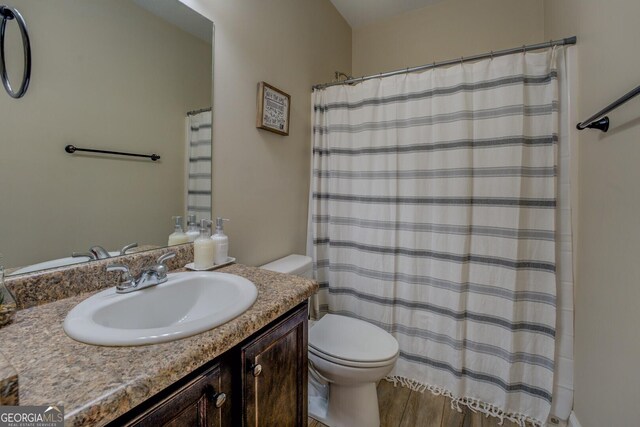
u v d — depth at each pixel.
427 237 1.58
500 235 1.38
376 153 1.69
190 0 1.17
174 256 1.11
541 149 1.31
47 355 0.54
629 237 0.85
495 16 2.09
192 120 1.20
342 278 1.85
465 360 1.50
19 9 0.74
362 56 2.57
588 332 1.14
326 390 1.56
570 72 1.26
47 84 0.79
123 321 0.79
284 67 1.71
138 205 1.03
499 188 1.38
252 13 1.47
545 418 1.33
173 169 1.14
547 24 1.86
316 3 2.03
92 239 0.90
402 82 1.60
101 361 0.53
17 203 0.75
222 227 1.22
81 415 0.41
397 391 1.60
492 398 1.44
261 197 1.57
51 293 0.79
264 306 0.79
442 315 1.54
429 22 2.30
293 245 1.85
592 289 1.11
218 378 0.67
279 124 1.64
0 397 0.38
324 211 1.89
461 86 1.43
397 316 1.68
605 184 1.01
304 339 0.98
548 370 1.33
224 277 0.99
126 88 0.98
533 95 1.32
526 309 1.36
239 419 0.73
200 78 1.22
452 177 1.47
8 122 0.73
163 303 0.90
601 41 1.03
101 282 0.89
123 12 0.96
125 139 0.98
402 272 1.65
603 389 1.01
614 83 0.93
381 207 1.68
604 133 1.02
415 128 1.57
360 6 2.29
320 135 1.88
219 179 1.32
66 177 0.84
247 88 1.45
